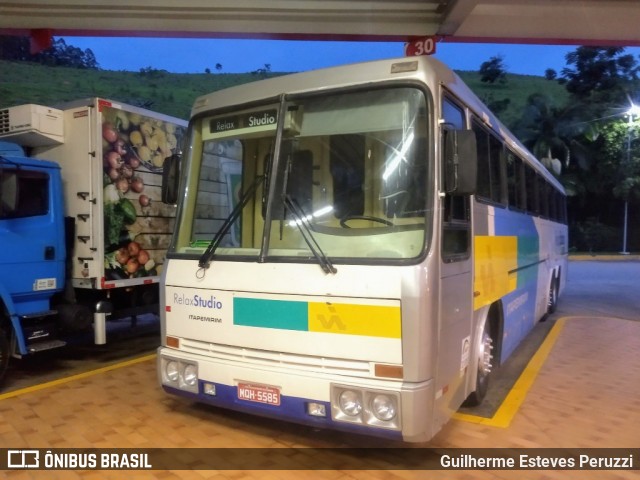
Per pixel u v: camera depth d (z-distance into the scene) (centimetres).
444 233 388
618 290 1716
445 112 411
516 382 636
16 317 601
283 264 395
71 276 693
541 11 970
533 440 457
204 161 472
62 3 930
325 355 376
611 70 4475
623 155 3875
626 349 812
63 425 478
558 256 1212
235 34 1093
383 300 358
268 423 482
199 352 437
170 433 460
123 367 681
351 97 406
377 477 387
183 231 471
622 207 4128
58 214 659
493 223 543
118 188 714
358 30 1061
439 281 369
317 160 408
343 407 367
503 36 1084
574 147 3972
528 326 787
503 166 613
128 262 729
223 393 416
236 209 436
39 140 690
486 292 507
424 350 354
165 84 6359
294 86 426
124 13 979
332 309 373
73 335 717
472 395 516
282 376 386
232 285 415
